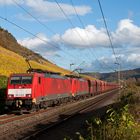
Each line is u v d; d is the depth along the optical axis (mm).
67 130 22969
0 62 76438
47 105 39375
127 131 12922
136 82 109000
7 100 33969
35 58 142000
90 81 73500
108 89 127750
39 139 19469
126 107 14469
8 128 23266
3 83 44625
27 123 26109
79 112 35250
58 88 44000
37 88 34812
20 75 34406
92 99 64875
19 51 147500
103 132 13695
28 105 33719
